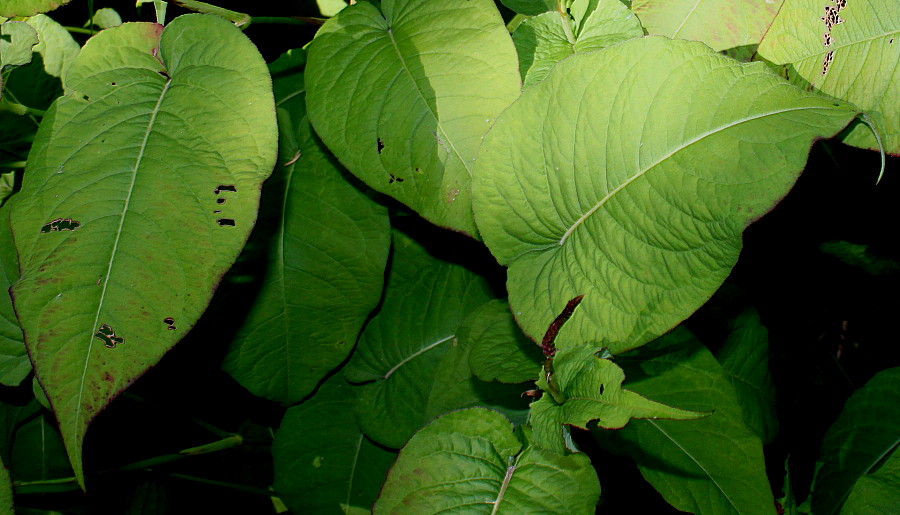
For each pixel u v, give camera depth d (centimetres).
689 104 44
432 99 49
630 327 45
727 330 56
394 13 52
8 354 55
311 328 57
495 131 47
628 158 45
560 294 47
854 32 48
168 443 66
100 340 43
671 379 51
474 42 49
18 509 59
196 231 45
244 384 57
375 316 60
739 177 42
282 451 60
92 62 48
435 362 58
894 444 53
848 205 59
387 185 50
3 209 55
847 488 53
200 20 49
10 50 52
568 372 45
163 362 61
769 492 48
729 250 43
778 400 60
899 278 60
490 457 47
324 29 52
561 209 47
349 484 59
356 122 50
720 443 49
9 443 59
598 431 50
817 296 62
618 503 60
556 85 46
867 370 62
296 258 56
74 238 44
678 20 52
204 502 68
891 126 47
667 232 44
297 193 56
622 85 45
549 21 51
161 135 46
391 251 61
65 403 43
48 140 46
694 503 48
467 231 50
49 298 44
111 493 64
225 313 56
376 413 59
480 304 59
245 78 47
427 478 47
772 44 50
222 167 45
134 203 45
